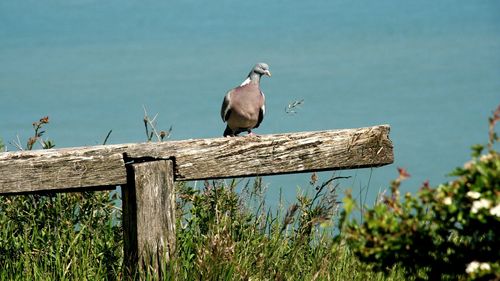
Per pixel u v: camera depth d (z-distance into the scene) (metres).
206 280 9.72
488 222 6.85
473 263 6.77
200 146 10.03
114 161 9.70
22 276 10.57
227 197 11.41
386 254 7.04
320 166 10.45
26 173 9.36
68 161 9.51
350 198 7.04
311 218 11.05
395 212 7.05
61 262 10.71
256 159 10.23
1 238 11.15
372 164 10.62
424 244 7.07
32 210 11.27
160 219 9.79
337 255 10.48
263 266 10.38
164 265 9.75
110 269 10.62
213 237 10.01
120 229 11.22
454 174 6.96
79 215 11.38
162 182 9.83
